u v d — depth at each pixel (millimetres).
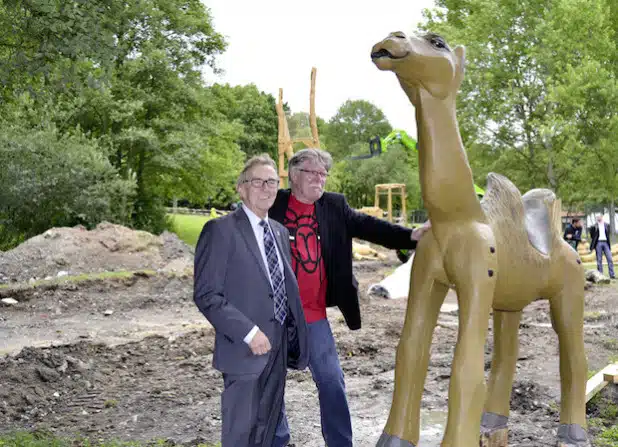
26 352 6496
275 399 3170
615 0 27688
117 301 11602
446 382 5828
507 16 26078
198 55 26766
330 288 3756
